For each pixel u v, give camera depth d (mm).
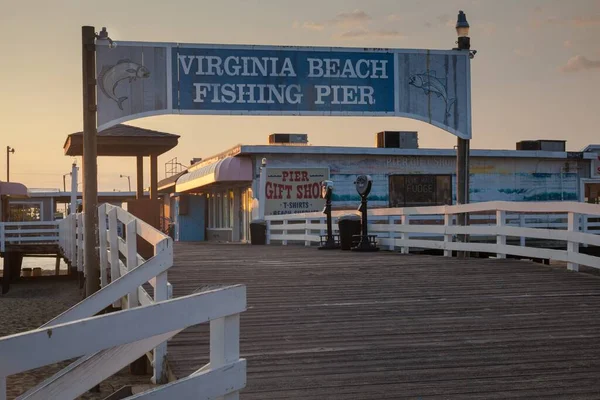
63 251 26172
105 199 55500
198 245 26125
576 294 10211
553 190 31516
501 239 14477
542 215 28969
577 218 12430
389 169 30000
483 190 30828
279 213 29250
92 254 13203
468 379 6008
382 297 10133
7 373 2791
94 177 13523
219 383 3641
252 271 13398
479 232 14977
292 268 13898
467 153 16938
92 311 5934
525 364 6477
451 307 9320
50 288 27859
